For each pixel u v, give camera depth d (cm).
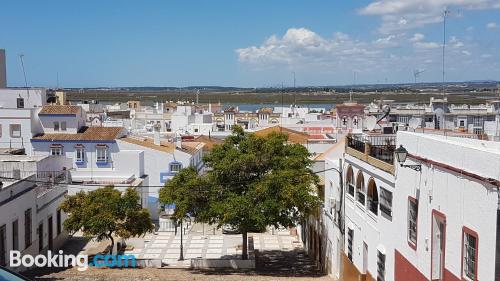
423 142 1903
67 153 5525
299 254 4147
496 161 1407
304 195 3225
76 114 5750
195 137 8269
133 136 6512
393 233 2212
